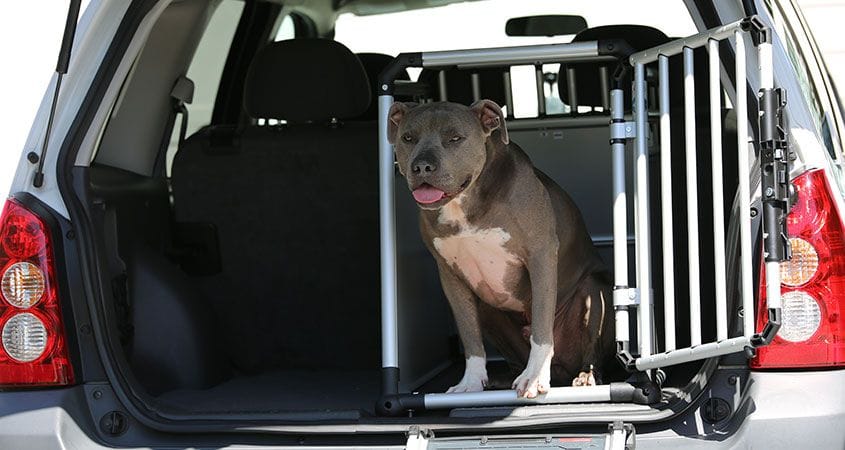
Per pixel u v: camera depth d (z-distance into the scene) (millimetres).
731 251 3490
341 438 3482
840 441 3180
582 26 5738
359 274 4793
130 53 3691
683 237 4230
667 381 4066
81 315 3596
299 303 4840
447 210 3943
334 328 4852
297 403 3990
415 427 3441
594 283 4406
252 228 4797
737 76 3275
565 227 4309
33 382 3510
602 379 4430
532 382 3754
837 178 3672
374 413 3801
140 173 4703
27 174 3598
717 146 3365
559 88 4887
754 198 3410
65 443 3447
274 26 5590
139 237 4418
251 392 4242
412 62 3922
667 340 3512
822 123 4051
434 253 4133
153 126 4715
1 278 3527
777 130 3189
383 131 3939
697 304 3424
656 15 5883
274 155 4727
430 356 4531
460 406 3701
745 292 3246
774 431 3189
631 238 4691
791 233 3285
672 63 4348
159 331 4281
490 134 3932
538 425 3404
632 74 4512
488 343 5023
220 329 4801
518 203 3965
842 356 3250
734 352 3279
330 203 4742
